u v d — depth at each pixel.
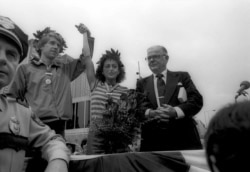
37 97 2.86
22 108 1.88
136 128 2.52
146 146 3.08
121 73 3.62
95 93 3.41
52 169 1.60
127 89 3.49
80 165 1.94
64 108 2.93
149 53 3.51
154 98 3.30
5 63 1.67
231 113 0.60
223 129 0.58
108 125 2.39
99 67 3.56
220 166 0.58
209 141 0.61
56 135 1.93
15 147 1.64
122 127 2.38
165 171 1.87
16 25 1.91
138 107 2.56
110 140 2.40
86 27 3.68
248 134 0.55
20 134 1.71
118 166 1.89
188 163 1.89
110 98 2.59
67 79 3.21
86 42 3.60
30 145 1.87
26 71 2.96
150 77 3.54
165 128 3.04
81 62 3.48
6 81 1.71
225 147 0.57
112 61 3.48
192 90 3.16
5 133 1.62
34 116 1.96
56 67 3.18
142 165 1.89
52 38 3.15
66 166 1.67
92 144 2.65
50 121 2.79
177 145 3.00
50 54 3.10
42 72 3.01
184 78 3.32
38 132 1.88
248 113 0.58
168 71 3.47
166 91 3.28
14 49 1.76
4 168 1.56
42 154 1.84
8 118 1.69
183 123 3.07
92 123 2.75
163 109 2.96
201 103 3.12
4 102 1.78
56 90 2.97
